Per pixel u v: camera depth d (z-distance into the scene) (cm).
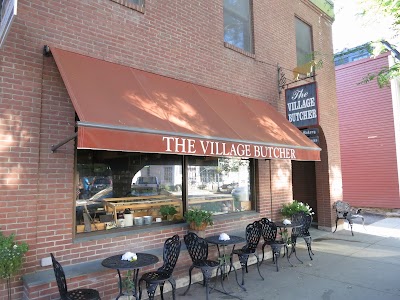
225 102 736
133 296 507
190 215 651
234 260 727
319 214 1208
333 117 1240
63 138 507
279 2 1007
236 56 830
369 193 1716
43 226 477
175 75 675
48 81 499
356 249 915
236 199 817
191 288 611
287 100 898
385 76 948
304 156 765
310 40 1169
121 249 559
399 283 633
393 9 683
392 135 1652
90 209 550
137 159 633
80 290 431
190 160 719
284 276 680
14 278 446
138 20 623
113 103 475
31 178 469
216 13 788
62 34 520
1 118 450
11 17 301
